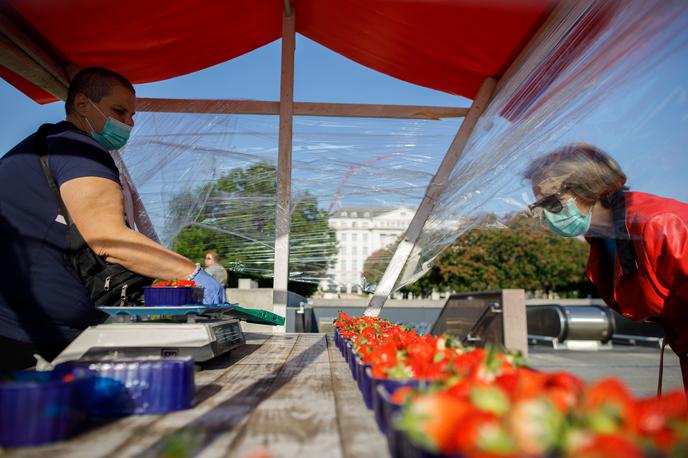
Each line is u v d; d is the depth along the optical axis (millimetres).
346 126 4391
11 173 2104
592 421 598
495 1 2998
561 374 822
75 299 2088
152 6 3205
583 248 20328
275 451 936
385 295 4188
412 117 4324
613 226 2111
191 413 1264
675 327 2146
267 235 4453
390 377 1120
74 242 2043
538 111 2795
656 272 2010
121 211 2135
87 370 1250
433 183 4180
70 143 2133
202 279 2373
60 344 2072
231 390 1592
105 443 990
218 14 3545
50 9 3027
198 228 4484
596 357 6719
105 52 3652
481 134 3719
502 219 3223
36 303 2016
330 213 4480
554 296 22125
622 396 659
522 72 3314
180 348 1900
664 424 638
